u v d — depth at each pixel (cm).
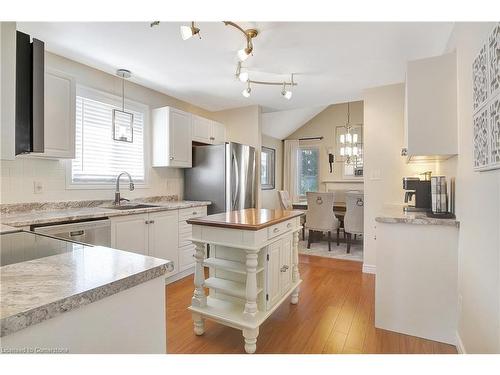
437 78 200
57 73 238
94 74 298
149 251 283
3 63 115
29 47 127
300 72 300
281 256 218
